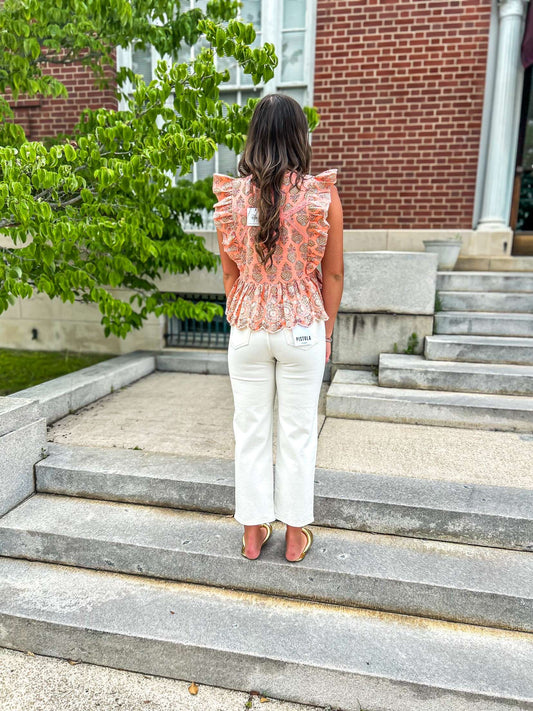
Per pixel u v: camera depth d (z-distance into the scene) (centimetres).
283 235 172
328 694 176
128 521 236
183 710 176
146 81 583
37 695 181
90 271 358
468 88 509
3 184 252
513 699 162
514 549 215
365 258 393
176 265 434
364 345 407
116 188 353
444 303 425
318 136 542
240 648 182
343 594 202
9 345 570
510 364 368
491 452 285
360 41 518
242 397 189
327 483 241
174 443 295
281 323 175
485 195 525
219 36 313
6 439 238
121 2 335
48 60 402
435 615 196
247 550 206
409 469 261
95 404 375
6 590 212
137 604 204
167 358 484
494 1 493
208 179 465
